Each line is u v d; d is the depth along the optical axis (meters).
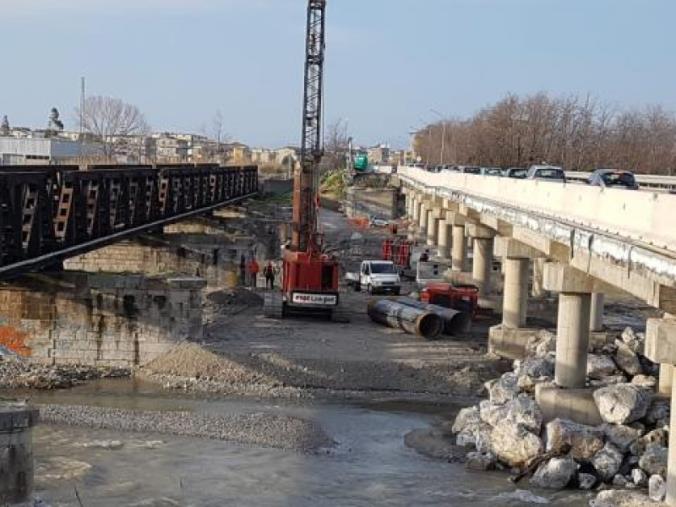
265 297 52.28
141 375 39.31
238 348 41.59
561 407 32.03
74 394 36.50
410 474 28.33
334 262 50.88
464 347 45.41
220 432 32.03
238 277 58.19
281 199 124.25
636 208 23.95
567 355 33.62
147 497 25.19
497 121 138.50
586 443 28.62
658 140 126.31
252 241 61.16
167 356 40.09
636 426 29.75
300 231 53.25
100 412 33.97
